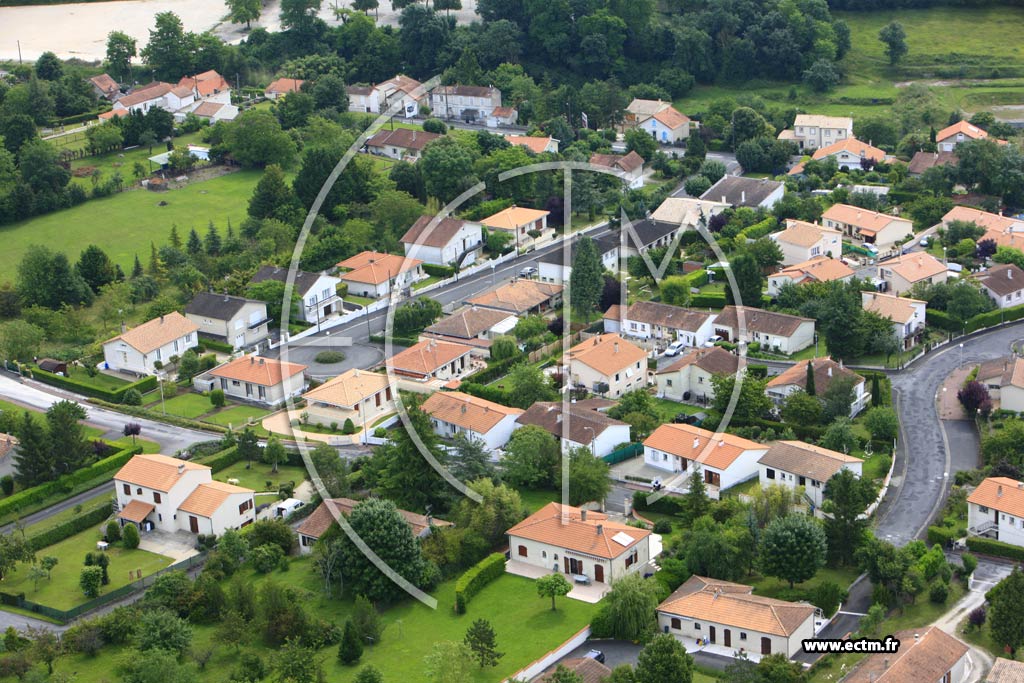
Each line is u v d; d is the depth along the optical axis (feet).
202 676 440.04
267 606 463.42
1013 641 435.53
